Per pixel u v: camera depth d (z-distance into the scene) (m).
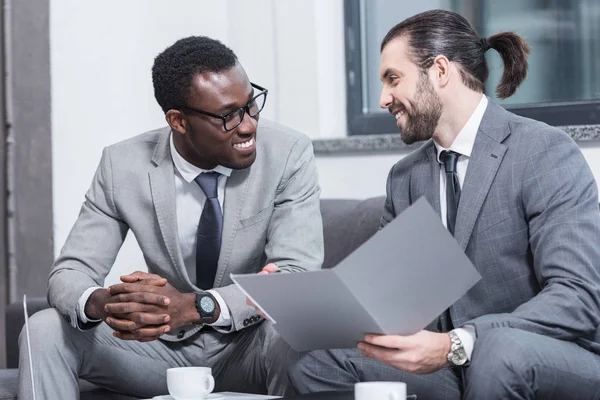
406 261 1.60
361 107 3.45
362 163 3.25
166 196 2.35
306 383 2.00
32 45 3.42
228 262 2.34
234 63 2.26
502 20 3.19
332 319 1.72
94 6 3.49
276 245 2.31
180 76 2.23
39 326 2.18
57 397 2.17
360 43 3.46
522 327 1.77
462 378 1.96
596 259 1.84
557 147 1.98
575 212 1.89
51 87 3.40
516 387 1.69
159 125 3.69
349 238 2.69
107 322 2.10
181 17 3.72
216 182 2.36
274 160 2.38
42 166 3.41
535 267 1.92
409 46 2.08
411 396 1.85
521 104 3.11
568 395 1.76
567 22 3.05
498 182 2.00
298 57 3.46
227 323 2.22
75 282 2.26
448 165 2.10
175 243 2.34
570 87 3.04
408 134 2.10
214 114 2.21
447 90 2.07
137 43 3.62
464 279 1.68
